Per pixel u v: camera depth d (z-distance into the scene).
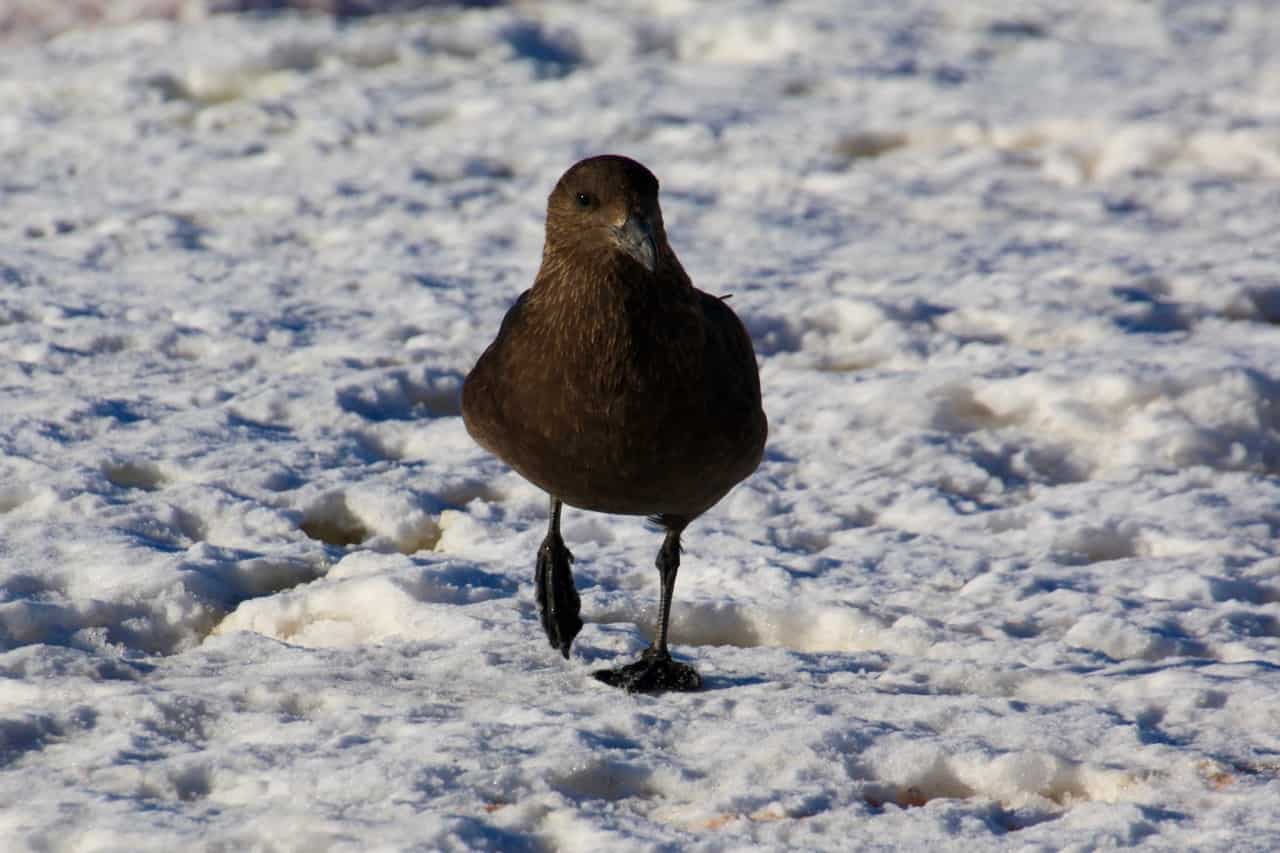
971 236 19.16
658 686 8.64
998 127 23.44
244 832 6.73
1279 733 7.98
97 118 24.16
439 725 7.86
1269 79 26.70
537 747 7.61
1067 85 26.22
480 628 9.43
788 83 26.39
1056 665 8.97
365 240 18.67
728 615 9.84
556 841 6.82
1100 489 12.27
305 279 17.16
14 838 6.66
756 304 16.08
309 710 8.32
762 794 7.22
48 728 7.86
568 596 9.17
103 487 11.36
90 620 9.37
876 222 19.83
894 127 23.62
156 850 6.61
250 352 14.72
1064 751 7.75
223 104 25.56
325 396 13.43
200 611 9.72
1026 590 10.21
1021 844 6.79
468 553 10.88
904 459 12.79
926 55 28.52
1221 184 21.17
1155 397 13.62
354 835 6.70
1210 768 7.52
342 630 9.62
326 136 23.44
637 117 23.94
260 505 11.27
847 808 7.15
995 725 8.01
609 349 7.94
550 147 22.77
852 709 8.27
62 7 29.88
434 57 28.00
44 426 12.46
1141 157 22.34
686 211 20.02
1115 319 15.77
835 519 11.68
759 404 8.73
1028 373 14.06
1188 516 11.62
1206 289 16.75
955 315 15.93
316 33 28.02
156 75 26.12
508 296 16.53
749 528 11.40
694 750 7.77
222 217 19.62
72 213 19.31
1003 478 12.71
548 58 28.52
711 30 29.48
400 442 12.94
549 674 8.82
